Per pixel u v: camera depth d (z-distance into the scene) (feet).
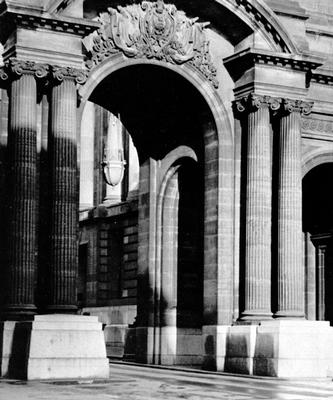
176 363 198.39
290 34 177.99
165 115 192.75
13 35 156.25
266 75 177.17
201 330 202.18
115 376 155.94
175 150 197.36
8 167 155.74
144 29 172.55
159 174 202.49
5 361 147.74
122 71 173.27
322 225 216.54
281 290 174.50
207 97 178.81
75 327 145.48
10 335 148.56
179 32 176.35
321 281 219.41
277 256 176.65
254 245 173.68
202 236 189.88
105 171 278.26
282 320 167.73
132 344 213.25
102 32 168.55
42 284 157.07
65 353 143.74
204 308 178.60
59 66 156.76
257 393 126.72
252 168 175.52
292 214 176.55
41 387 128.57
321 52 193.16
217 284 176.04
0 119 159.53
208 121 180.75
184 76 176.65
